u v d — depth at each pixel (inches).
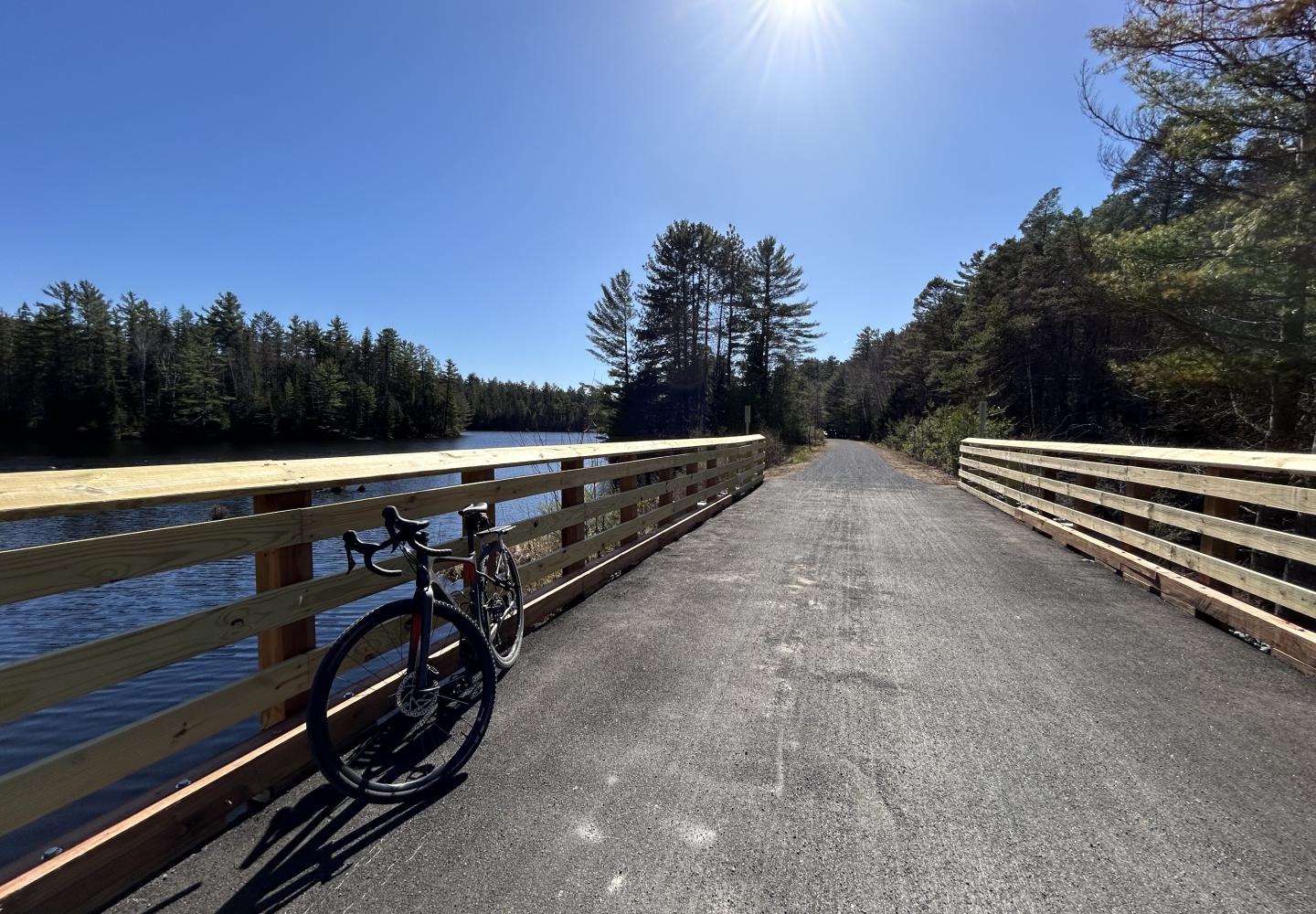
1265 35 347.9
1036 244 1294.3
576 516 182.1
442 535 378.0
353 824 81.7
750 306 1581.0
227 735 170.1
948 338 1758.1
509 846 77.7
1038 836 79.9
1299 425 417.7
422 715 97.7
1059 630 159.5
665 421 1614.2
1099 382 1123.3
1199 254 401.1
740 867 74.1
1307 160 373.4
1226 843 78.7
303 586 95.2
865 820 83.0
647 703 117.3
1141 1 374.6
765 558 240.4
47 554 64.6
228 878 71.7
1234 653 143.7
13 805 60.3
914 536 289.9
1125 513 222.5
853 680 128.2
